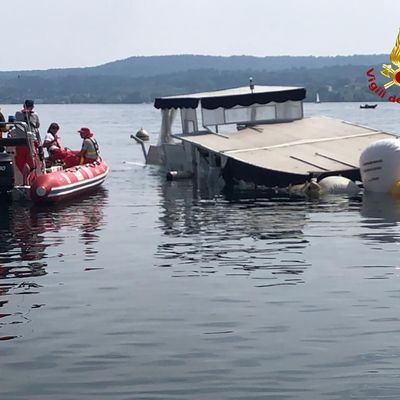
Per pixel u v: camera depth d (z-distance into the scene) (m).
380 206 23.19
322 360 10.11
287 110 33.41
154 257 16.19
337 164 28.03
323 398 9.03
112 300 12.95
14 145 24.44
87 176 26.94
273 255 16.22
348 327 11.36
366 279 14.08
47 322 11.79
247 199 25.31
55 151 28.30
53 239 18.34
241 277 14.35
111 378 9.64
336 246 17.06
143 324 11.65
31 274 14.82
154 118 135.62
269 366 9.94
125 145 55.75
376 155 26.23
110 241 18.02
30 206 23.94
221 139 31.02
